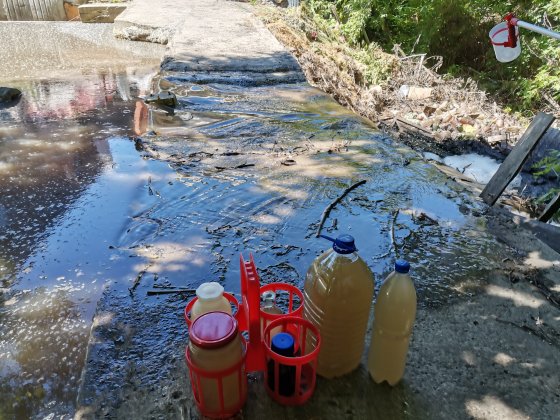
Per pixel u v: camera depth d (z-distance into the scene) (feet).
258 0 33.09
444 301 5.10
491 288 5.34
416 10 31.83
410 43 32.12
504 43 9.32
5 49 19.83
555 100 25.23
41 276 5.84
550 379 4.15
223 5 29.68
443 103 20.68
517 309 5.01
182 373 4.13
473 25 30.58
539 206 12.41
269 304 4.17
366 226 6.69
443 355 4.36
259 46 18.72
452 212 7.16
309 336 3.93
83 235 6.62
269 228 6.63
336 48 25.98
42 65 17.33
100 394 3.91
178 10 26.66
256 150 9.50
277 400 3.79
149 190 7.82
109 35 23.75
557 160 13.69
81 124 11.07
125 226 6.81
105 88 14.38
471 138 17.01
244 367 3.70
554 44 25.09
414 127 17.71
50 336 4.97
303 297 4.03
